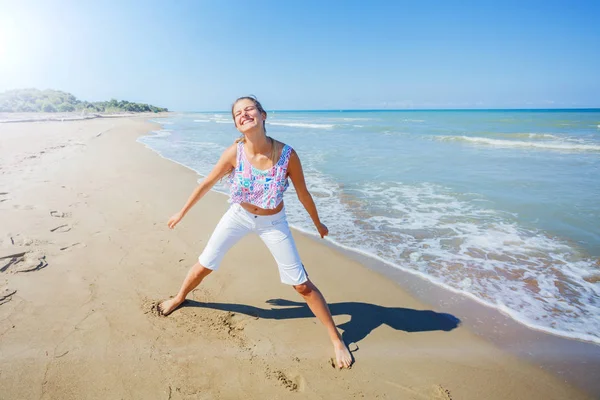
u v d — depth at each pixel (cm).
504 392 224
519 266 391
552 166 977
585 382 232
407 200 643
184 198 649
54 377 216
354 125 3253
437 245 449
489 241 458
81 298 302
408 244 454
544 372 241
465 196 664
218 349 252
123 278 340
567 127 2647
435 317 303
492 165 996
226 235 262
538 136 1859
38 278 329
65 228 456
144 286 328
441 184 762
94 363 229
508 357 256
